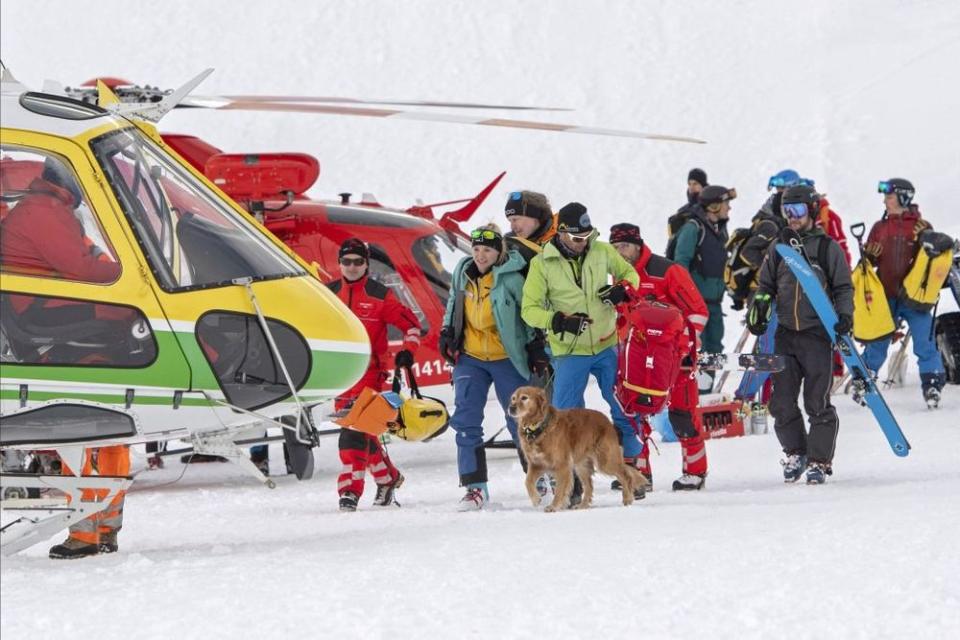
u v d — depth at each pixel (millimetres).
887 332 30250
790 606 12180
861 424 28484
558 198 69250
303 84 89500
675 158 71812
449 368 29344
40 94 15398
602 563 13805
